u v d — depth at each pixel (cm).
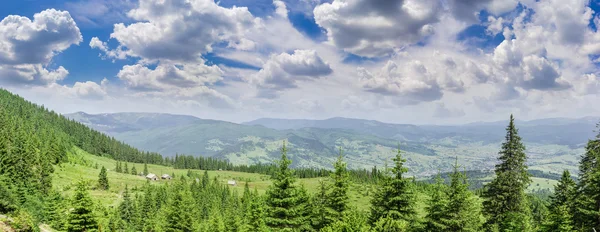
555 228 3681
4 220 4119
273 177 3447
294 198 3297
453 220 3127
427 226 3294
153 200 12331
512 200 4000
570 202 3906
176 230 6794
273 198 3403
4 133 14188
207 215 12600
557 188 4441
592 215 3497
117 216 9569
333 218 3309
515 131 4100
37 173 11275
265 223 3466
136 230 9888
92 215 5072
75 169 18088
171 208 6969
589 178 3600
